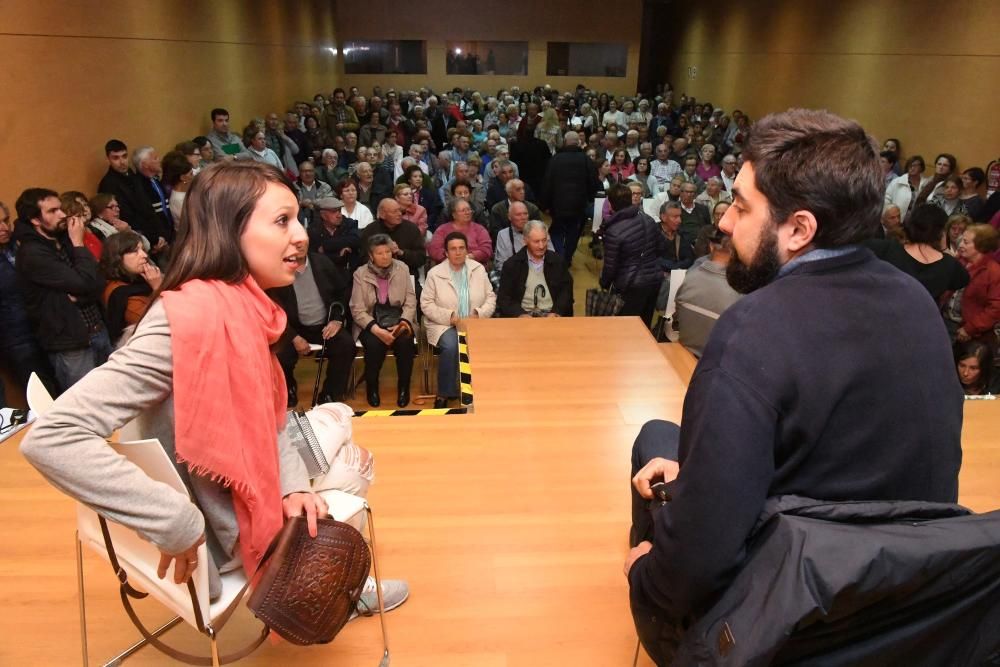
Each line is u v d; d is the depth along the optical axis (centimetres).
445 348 422
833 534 86
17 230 336
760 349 88
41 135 441
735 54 1402
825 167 89
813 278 92
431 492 227
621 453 251
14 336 351
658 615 110
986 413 282
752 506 88
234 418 117
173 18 668
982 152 684
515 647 169
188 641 171
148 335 111
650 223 495
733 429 87
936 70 757
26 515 216
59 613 179
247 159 126
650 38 1977
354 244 527
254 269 125
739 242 99
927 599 90
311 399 441
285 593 123
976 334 409
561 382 304
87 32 501
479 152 925
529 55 1659
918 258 406
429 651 168
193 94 723
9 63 409
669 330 432
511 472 238
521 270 446
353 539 133
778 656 94
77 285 343
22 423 285
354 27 1603
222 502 125
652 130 1367
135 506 104
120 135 553
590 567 196
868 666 93
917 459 93
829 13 1005
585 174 709
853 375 88
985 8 673
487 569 194
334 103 1199
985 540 87
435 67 1653
